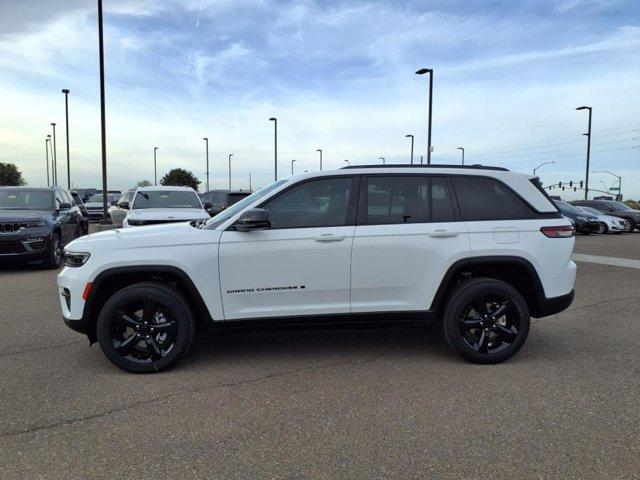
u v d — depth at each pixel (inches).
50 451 129.8
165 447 131.7
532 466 122.5
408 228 189.6
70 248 185.2
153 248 182.1
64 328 243.8
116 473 120.0
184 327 183.5
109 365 192.7
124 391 167.8
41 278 389.1
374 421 146.0
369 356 203.6
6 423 144.9
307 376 181.3
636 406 155.9
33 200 462.0
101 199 1189.1
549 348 214.5
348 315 189.6
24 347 214.5
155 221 435.8
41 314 271.9
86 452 129.3
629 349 213.0
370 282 188.7
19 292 332.5
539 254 193.0
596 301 308.7
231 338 228.4
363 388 170.2
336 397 162.9
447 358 201.2
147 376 181.3
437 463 123.9
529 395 164.2
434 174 196.1
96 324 188.4
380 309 190.2
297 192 189.9
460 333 191.9
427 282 190.4
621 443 133.3
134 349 185.6
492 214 195.6
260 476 118.6
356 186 192.2
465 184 197.0
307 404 157.6
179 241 183.2
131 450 130.3
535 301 199.3
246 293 185.0
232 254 183.5
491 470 120.8
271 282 185.3
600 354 206.4
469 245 190.2
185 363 195.0
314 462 124.5
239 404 157.6
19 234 404.5
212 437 136.9
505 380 177.3
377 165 198.2
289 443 133.7
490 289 190.2
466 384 173.6
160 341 185.0
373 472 120.1
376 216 190.9
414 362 196.4
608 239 798.5
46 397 162.7
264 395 164.6
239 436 137.4
